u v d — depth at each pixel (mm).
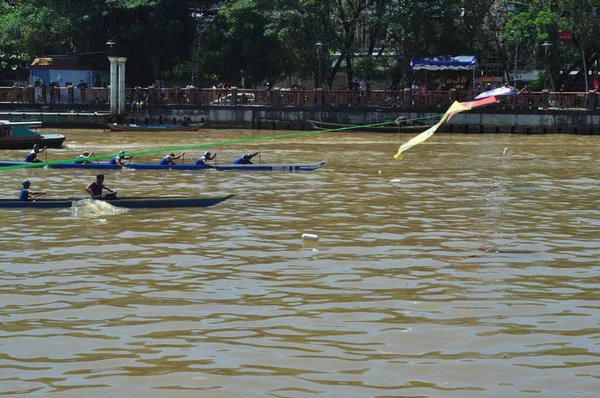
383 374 11164
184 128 56188
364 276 16359
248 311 13977
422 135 20078
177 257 17953
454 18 60719
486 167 36094
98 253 18312
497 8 63719
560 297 14906
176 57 65188
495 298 14797
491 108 56375
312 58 60812
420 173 33781
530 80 69875
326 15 60906
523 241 19859
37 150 35094
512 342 12414
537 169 35469
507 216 23406
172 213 23500
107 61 65938
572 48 60438
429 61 59812
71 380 10961
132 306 14258
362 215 23438
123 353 11945
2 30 65312
